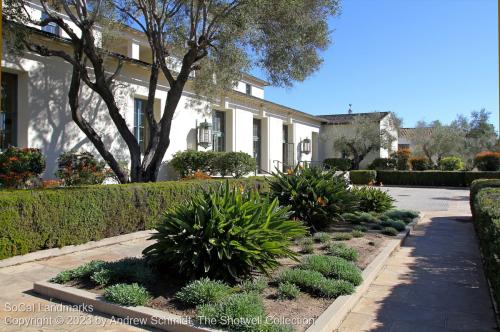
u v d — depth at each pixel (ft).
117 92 44.65
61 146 38.91
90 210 24.27
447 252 25.29
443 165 103.14
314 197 28.12
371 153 111.34
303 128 96.63
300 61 36.17
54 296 15.66
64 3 32.96
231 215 16.65
